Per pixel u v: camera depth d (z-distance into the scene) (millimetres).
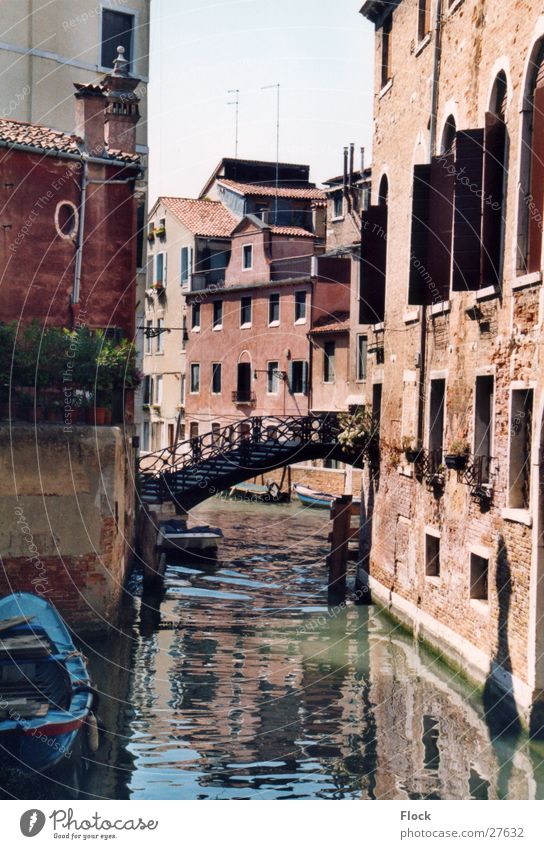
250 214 42000
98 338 17578
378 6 21547
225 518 34375
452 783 11469
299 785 11391
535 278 13203
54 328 17891
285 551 27312
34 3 27359
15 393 17000
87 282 20078
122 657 16422
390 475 20266
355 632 18625
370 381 22406
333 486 38156
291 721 13570
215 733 13055
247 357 42125
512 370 14047
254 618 19609
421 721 13602
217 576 23641
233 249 43094
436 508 17234
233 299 42844
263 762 12078
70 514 15984
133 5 28922
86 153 20031
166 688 14844
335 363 37312
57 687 12453
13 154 19281
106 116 21609
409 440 18594
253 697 14617
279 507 37969
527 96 13836
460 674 15555
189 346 45781
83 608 16094
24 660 12711
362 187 35344
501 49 14812
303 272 40781
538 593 12781
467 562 15586
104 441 16219
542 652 12750
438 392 17906
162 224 47406
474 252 15156
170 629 18422
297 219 43469
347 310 38250
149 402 49344
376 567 21188
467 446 15742
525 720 12820
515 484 13953
